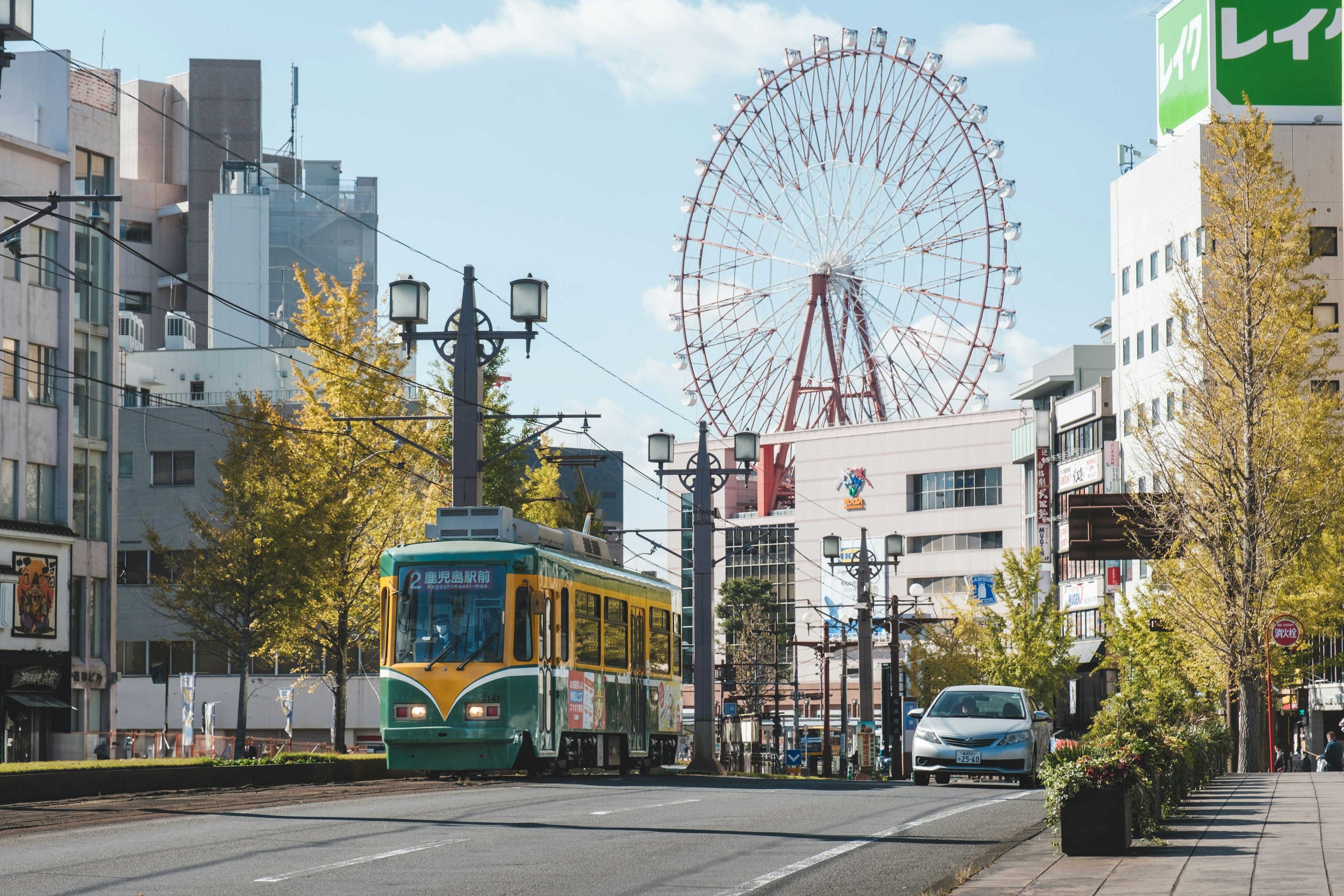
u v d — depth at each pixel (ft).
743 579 400.47
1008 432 399.85
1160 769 51.72
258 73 411.13
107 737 181.06
